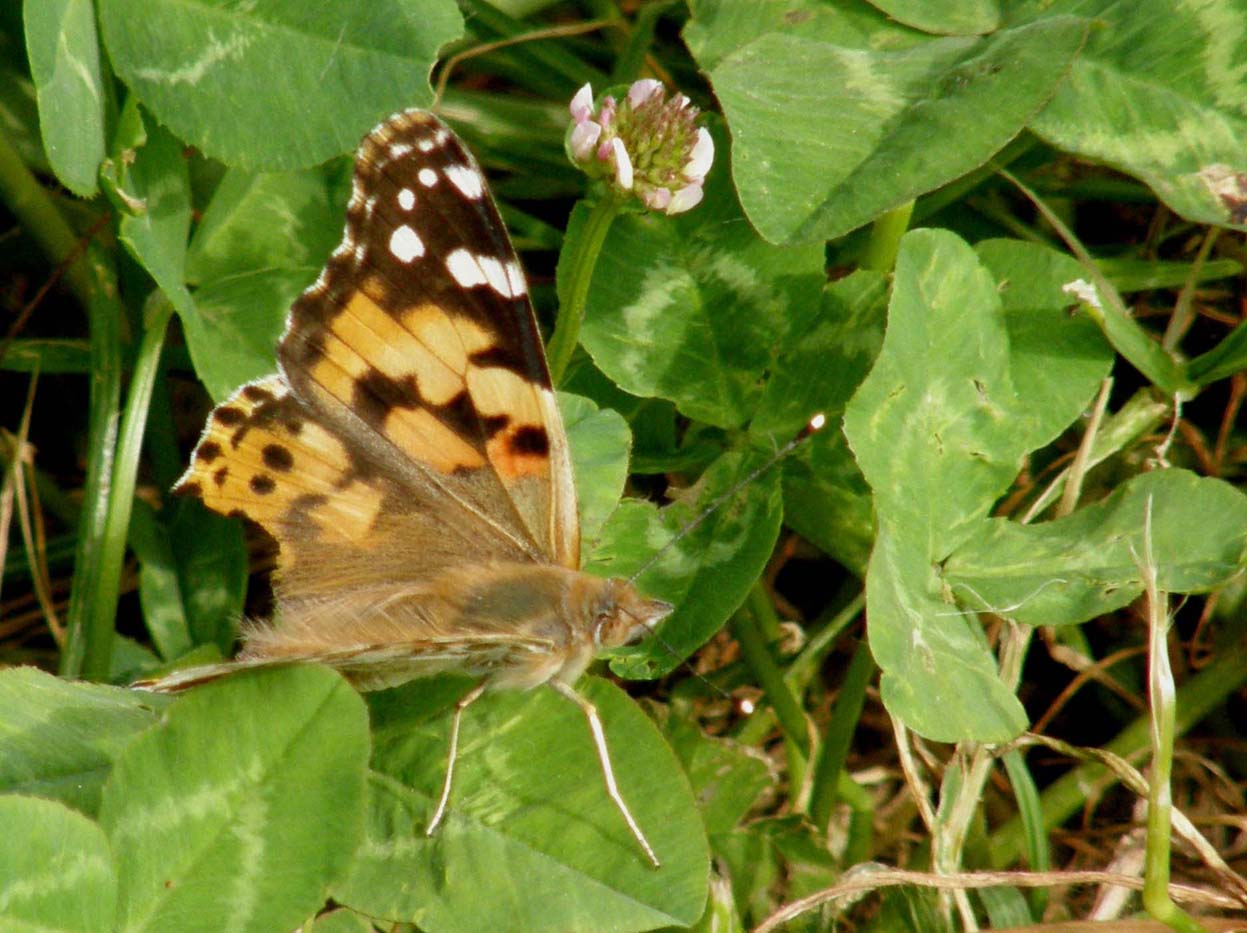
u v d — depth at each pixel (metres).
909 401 0.43
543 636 0.41
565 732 0.42
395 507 0.42
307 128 0.44
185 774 0.41
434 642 0.40
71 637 0.44
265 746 0.41
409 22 0.44
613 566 0.43
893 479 0.43
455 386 0.42
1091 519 0.44
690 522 0.44
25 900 0.40
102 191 0.44
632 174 0.43
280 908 0.41
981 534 0.43
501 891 0.42
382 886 0.42
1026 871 0.44
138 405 0.44
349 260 0.41
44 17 0.43
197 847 0.41
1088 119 0.44
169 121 0.43
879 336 0.44
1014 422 0.44
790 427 0.44
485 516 0.42
